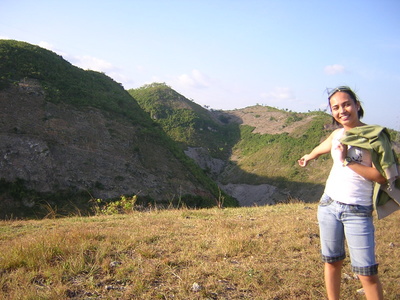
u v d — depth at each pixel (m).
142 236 5.50
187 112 108.19
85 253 4.44
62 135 37.16
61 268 3.92
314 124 91.94
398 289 3.73
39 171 31.22
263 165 82.25
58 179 31.58
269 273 4.01
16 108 37.53
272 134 97.12
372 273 2.60
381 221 7.28
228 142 102.31
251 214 8.62
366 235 2.62
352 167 2.61
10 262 4.02
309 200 63.97
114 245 4.91
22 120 36.22
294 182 70.69
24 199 28.39
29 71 44.44
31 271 3.88
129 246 4.93
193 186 41.84
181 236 5.70
